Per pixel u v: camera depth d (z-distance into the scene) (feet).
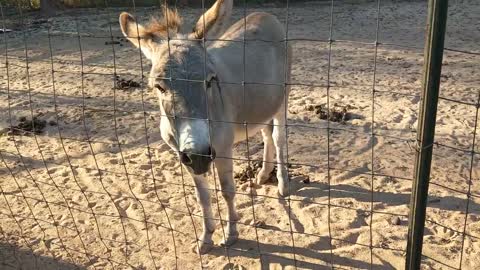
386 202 14.44
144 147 19.26
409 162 16.87
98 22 46.37
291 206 14.49
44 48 37.88
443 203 14.23
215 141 11.10
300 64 30.58
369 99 23.62
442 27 6.50
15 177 17.21
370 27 40.91
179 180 16.42
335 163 17.10
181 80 9.80
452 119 20.75
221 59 12.13
